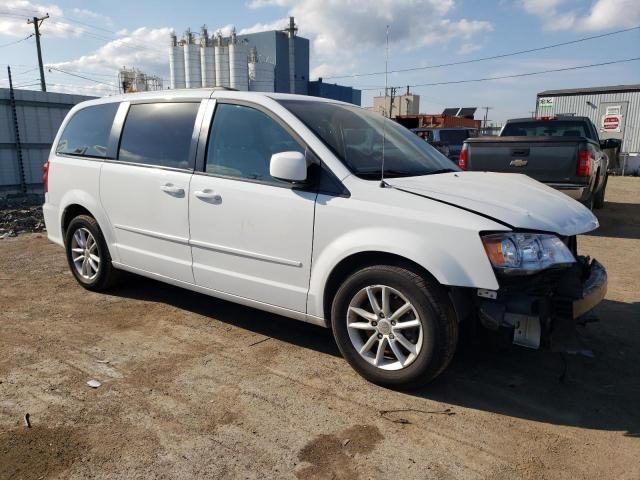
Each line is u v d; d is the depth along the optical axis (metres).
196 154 4.25
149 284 5.64
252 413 3.12
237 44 34.91
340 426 2.99
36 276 5.99
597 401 3.31
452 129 17.11
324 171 3.58
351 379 3.55
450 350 3.20
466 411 3.17
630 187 17.27
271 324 4.54
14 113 14.04
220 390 3.38
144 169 4.58
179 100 4.52
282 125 3.81
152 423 3.00
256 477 2.56
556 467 2.66
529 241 3.04
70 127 5.55
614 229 9.16
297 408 3.17
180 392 3.35
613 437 2.93
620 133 27.52
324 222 3.50
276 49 40.72
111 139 4.97
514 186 3.77
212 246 4.11
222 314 4.77
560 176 7.82
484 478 2.57
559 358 3.89
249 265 3.92
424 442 2.86
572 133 10.30
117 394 3.31
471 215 3.11
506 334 3.19
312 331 4.39
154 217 4.51
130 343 4.11
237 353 3.94
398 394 3.36
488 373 3.66
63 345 4.05
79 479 2.53
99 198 4.98
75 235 5.41
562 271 3.19
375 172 3.66
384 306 3.33
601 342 4.20
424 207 3.21
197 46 35.81
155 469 2.61
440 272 3.06
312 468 2.63
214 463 2.66
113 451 2.74
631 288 5.61
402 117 24.59
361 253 3.40
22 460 2.66
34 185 14.76
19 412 3.10
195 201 4.16
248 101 4.04
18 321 4.56
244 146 4.00
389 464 2.67
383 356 3.43
